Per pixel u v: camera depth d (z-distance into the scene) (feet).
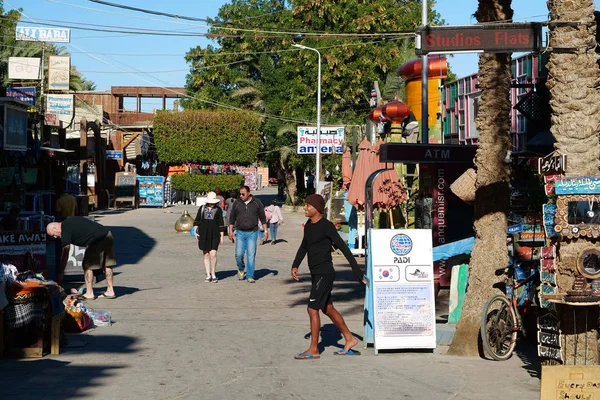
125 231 100.68
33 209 90.53
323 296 29.71
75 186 127.95
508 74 31.58
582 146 25.30
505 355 29.60
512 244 37.14
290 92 157.69
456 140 76.79
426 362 29.01
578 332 24.90
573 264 24.86
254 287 51.21
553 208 25.58
